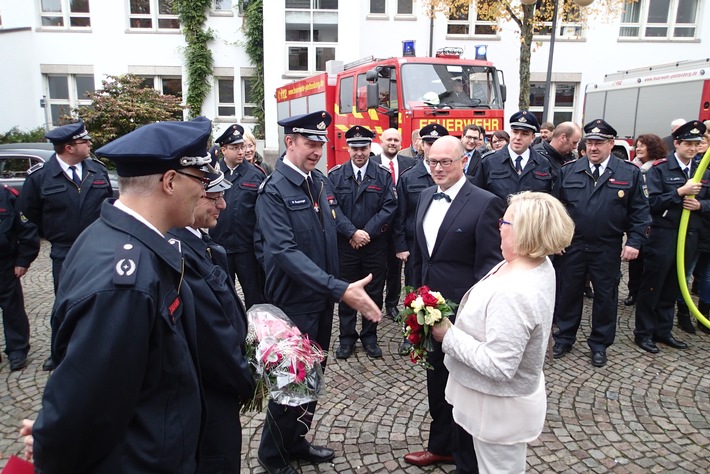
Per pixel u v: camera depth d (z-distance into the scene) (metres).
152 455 1.30
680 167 4.37
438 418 2.78
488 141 8.00
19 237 4.16
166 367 1.33
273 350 1.94
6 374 4.06
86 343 1.15
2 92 14.73
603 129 4.02
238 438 1.85
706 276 4.88
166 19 15.93
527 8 9.63
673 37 14.77
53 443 1.16
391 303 5.41
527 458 2.93
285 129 2.74
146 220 1.36
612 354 4.39
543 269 1.91
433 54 14.79
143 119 12.18
